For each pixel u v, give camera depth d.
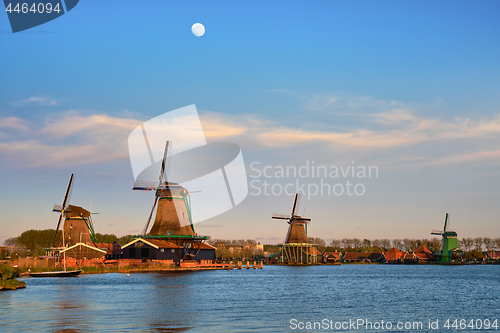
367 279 92.56
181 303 47.12
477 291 66.25
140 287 63.56
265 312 42.16
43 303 45.16
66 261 107.00
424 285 77.12
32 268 93.75
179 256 112.81
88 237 123.19
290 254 172.50
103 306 43.69
